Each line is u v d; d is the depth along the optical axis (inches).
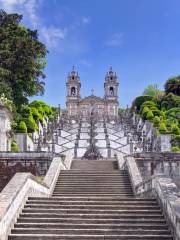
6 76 1781.5
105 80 4367.6
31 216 567.2
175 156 1217.4
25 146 1721.2
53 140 2129.7
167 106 2940.5
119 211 585.9
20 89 1871.3
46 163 1161.4
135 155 1216.2
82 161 1266.0
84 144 2276.1
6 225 493.0
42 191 748.6
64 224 537.6
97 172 1010.7
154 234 516.7
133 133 2498.8
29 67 1868.8
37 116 2401.6
